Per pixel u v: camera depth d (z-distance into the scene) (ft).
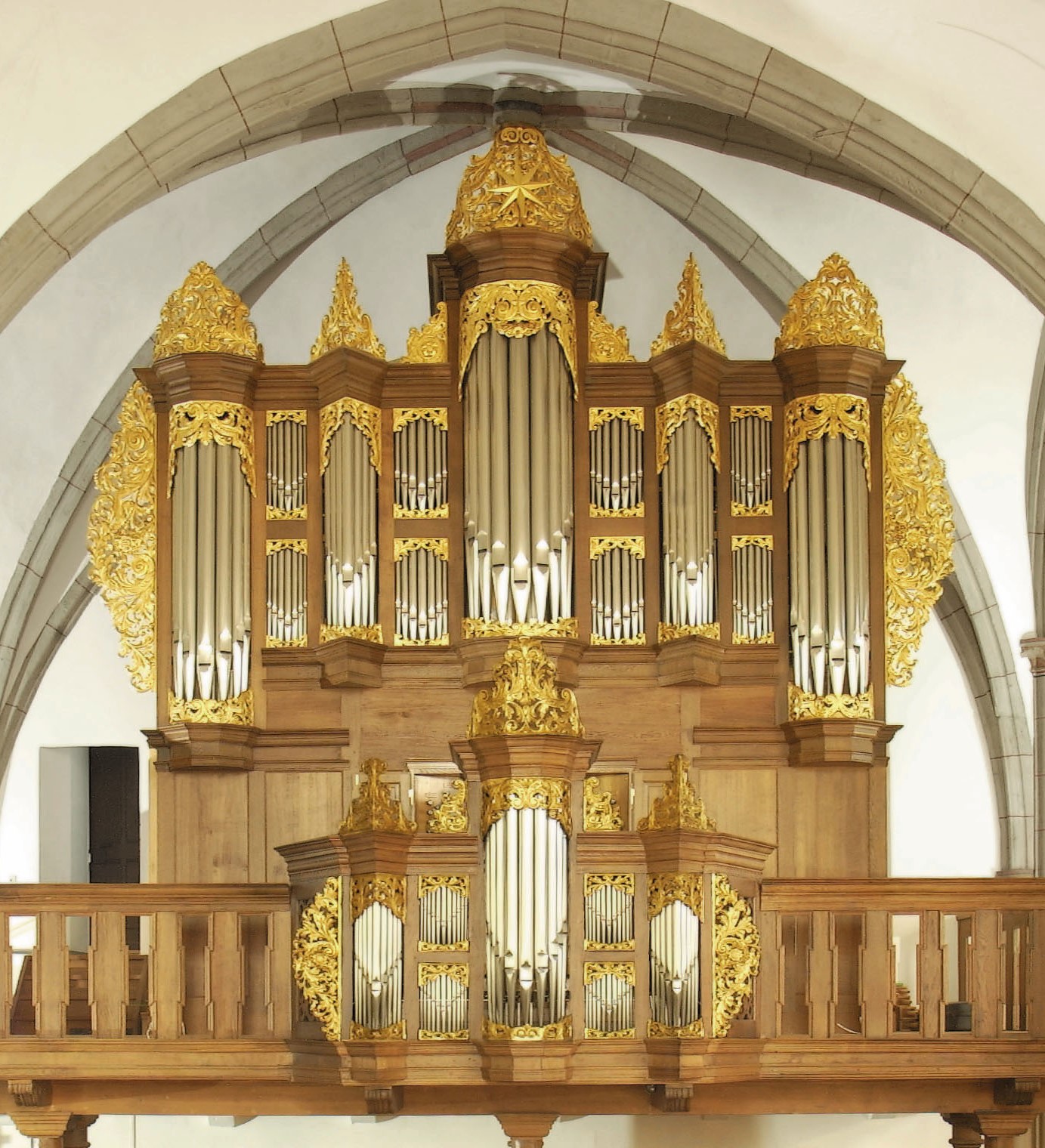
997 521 61.00
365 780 42.16
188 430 46.91
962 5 39.63
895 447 47.50
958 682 72.08
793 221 56.24
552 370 46.55
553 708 39.29
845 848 45.93
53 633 68.44
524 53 50.60
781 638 46.65
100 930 41.55
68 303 58.49
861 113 42.50
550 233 46.60
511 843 38.86
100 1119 64.34
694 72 43.14
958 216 42.98
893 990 41.09
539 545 45.55
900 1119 64.90
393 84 52.75
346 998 39.42
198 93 42.24
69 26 40.65
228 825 46.09
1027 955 41.83
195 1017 44.06
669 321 47.32
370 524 46.44
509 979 38.50
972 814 71.87
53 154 41.96
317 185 58.23
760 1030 40.70
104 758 78.74
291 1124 64.18
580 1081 39.06
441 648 46.21
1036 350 56.59
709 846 39.37
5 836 72.64
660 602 46.55
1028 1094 41.39
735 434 47.44
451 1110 41.52
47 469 61.72
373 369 46.80
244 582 46.55
